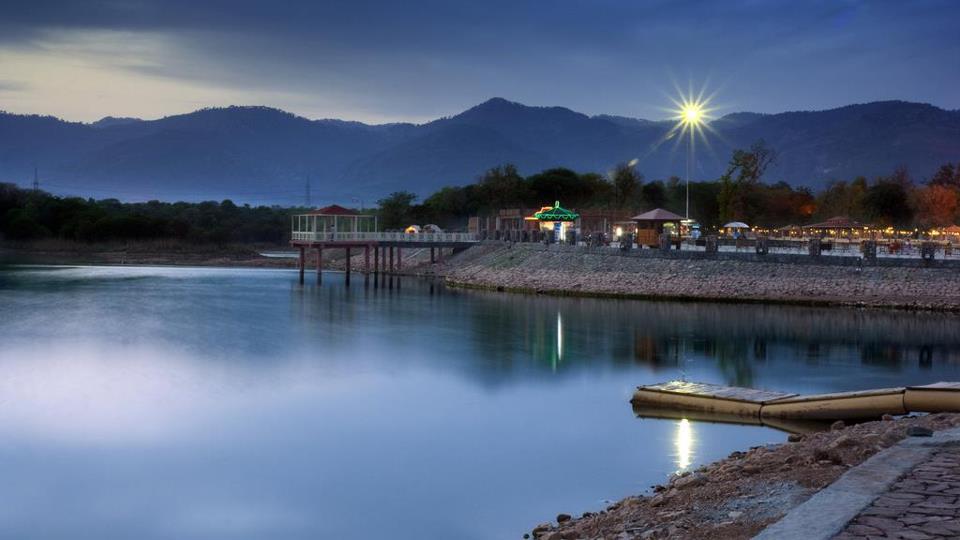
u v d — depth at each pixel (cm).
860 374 4294
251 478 2767
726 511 1728
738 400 3366
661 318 6712
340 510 2469
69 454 3041
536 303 8100
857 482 1558
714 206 16462
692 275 8362
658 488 2305
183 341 5672
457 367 4688
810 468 1941
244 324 6594
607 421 3388
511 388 4109
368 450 3070
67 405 3772
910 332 5766
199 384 4247
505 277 10119
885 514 1358
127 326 6375
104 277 11362
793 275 7812
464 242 12294
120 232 18075
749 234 12156
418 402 3831
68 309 7438
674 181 17975
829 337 5588
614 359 4888
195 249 17225
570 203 16912
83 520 2422
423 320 6844
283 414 3619
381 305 8038
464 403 3800
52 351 5181
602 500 2466
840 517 1344
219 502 2558
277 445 3142
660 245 8931
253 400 3888
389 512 2444
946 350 5038
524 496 2533
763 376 4262
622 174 16988
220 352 5225
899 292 7194
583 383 4206
